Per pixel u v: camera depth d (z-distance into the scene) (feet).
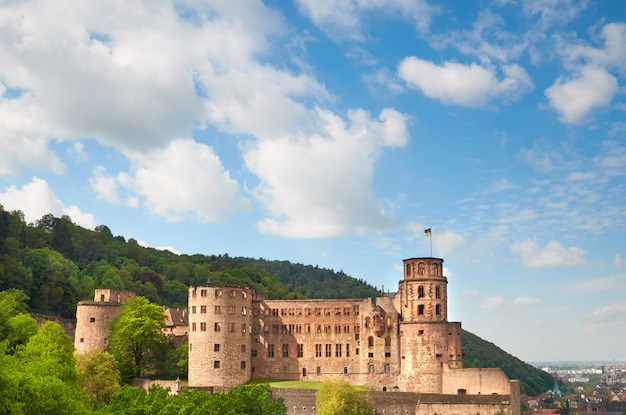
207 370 566.77
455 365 564.30
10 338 460.96
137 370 579.48
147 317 579.07
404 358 567.59
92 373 499.10
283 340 609.42
